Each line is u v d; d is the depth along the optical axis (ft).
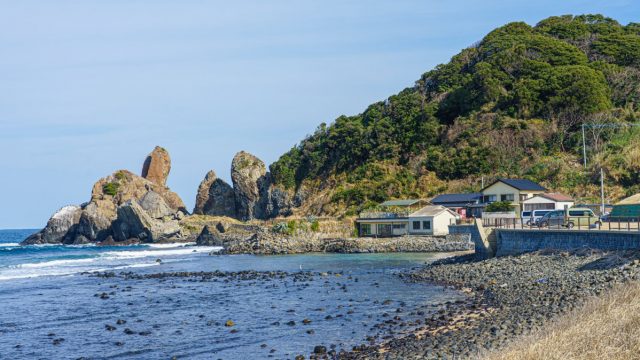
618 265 139.64
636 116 409.69
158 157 622.54
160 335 124.47
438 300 146.82
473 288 158.61
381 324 122.01
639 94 433.48
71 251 414.41
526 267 170.40
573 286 129.49
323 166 517.96
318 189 498.28
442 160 424.87
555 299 119.65
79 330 132.36
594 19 569.64
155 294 185.57
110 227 498.69
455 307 132.77
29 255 379.76
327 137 542.57
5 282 223.71
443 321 117.19
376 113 542.16
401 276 200.85
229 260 302.66
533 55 480.23
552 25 557.74
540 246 189.67
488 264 190.80
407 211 351.25
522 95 437.58
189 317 143.84
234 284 205.05
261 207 551.59
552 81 437.99
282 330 123.44
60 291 196.54
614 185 352.08
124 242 478.59
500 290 144.56
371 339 108.99
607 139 394.73
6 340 123.54
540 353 65.41
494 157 411.34
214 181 586.04
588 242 167.43
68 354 111.14
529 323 101.71
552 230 183.01
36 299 178.60
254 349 108.78
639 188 338.95
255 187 558.15
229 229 467.11
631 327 69.92
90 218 500.33
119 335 126.11
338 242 326.85
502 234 212.64
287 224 364.58
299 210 481.46
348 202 432.25
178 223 499.10
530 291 135.54
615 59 480.64
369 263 256.93
